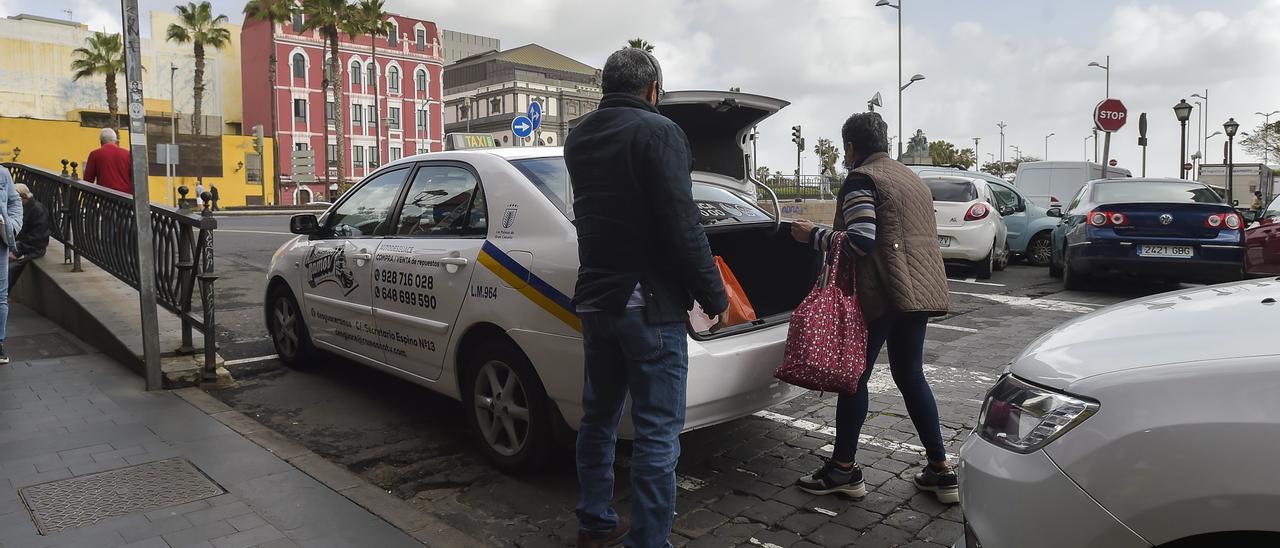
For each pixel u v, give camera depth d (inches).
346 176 2464.3
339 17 1768.0
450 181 179.0
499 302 155.2
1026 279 478.3
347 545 130.0
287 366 245.1
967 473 91.4
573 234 146.5
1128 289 431.5
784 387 159.3
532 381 152.9
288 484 153.6
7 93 2191.2
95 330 262.1
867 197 139.2
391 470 169.2
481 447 168.4
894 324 146.5
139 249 212.5
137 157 212.5
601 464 128.4
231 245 580.4
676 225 110.4
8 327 292.5
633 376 117.3
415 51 2615.7
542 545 136.1
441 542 132.0
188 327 240.5
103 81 2335.1
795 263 172.2
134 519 138.1
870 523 142.8
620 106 115.7
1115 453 76.6
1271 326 81.4
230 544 129.6
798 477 163.0
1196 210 382.6
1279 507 69.9
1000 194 568.1
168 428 185.2
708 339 145.3
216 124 2059.5
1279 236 358.3
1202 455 72.7
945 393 222.1
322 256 215.2
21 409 198.5
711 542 136.2
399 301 183.9
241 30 2507.4
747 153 254.7
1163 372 77.8
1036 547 80.7
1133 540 75.7
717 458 173.9
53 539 130.6
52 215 344.8
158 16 2412.6
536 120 553.6
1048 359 90.0
